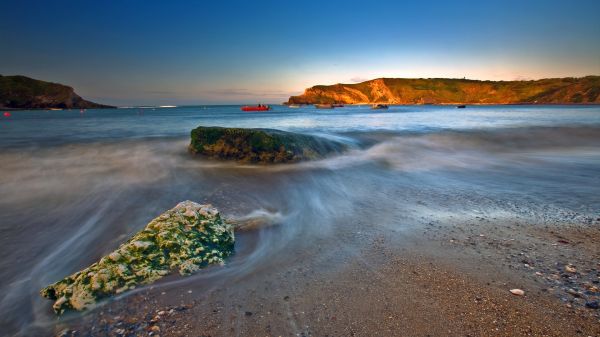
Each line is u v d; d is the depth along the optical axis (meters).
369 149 15.01
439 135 18.83
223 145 12.48
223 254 4.43
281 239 5.11
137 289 3.59
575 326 2.90
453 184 8.95
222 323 3.05
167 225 4.45
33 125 32.19
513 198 7.37
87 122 38.50
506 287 3.58
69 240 5.17
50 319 3.18
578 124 23.78
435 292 3.53
